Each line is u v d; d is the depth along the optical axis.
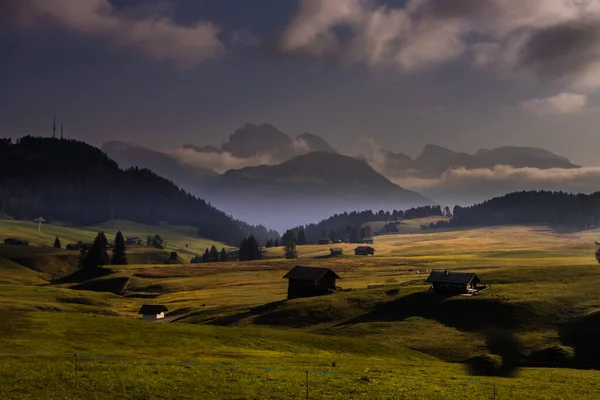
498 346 81.31
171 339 70.12
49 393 39.88
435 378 53.22
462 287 115.81
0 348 56.91
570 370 64.75
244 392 42.91
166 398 40.50
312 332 102.19
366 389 45.72
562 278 123.94
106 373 46.50
